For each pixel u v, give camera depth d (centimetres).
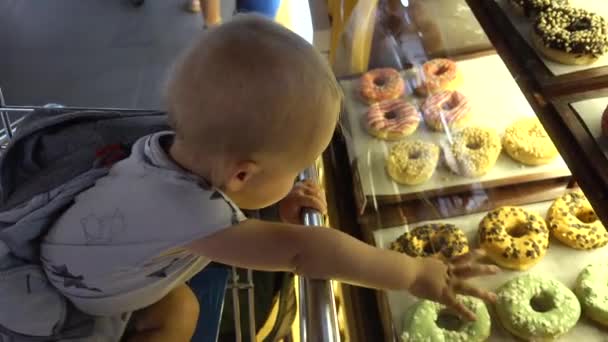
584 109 79
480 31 101
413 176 99
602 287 85
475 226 93
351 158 108
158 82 212
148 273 75
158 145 77
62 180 84
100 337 82
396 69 116
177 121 71
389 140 108
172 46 227
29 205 79
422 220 94
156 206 72
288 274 106
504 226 91
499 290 85
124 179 76
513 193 96
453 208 95
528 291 85
